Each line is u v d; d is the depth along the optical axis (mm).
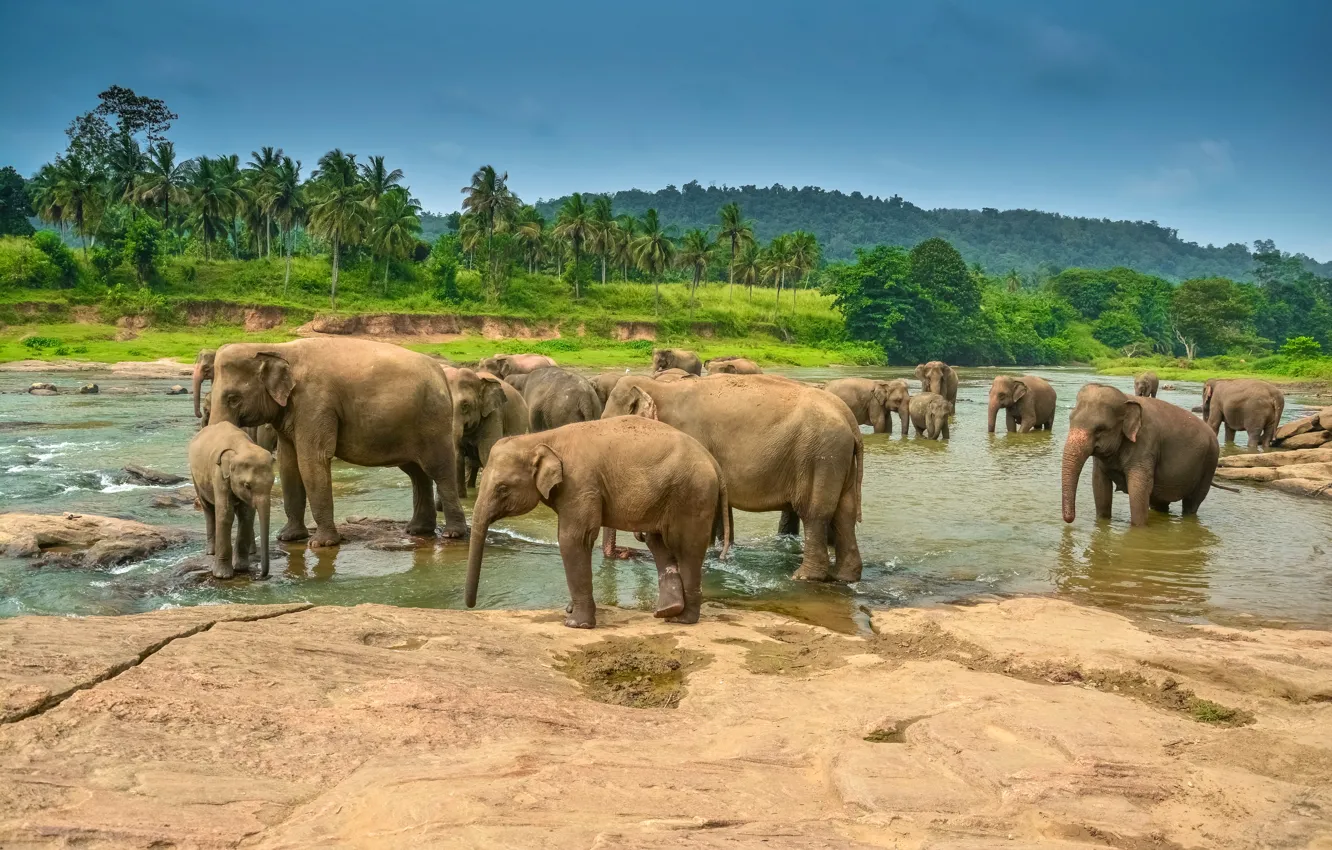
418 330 72250
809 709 5297
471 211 87500
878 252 91000
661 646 6828
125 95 90125
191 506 12883
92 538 10414
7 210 84938
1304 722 5289
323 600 8609
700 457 7543
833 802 4023
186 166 76750
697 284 104188
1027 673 6391
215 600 8531
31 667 4930
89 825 3418
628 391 10000
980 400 41438
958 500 14461
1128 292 128250
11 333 59281
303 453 10609
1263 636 7176
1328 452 18016
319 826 3531
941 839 3576
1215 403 23328
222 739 4312
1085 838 3637
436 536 11523
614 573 9828
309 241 96000
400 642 6438
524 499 7391
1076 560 10625
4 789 3625
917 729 4840
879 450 21656
